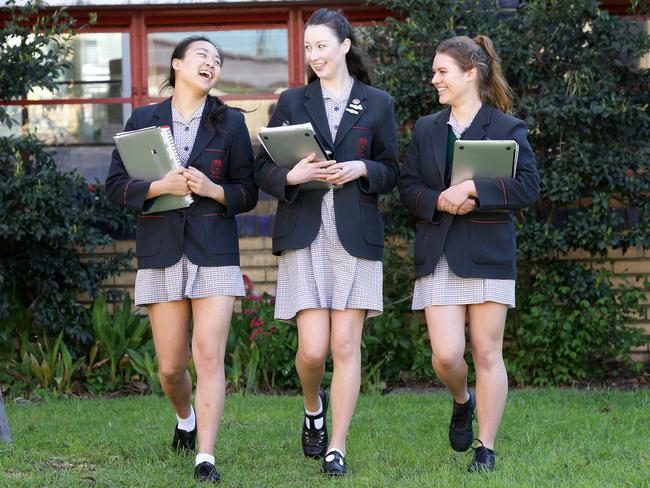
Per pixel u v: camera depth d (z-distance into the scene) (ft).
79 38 27.53
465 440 16.72
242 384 25.04
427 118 16.49
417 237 16.21
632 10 25.26
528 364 25.38
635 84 25.58
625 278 25.38
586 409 21.03
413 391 25.04
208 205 15.90
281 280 16.37
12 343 25.84
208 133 16.11
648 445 17.21
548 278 25.30
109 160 27.66
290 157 15.61
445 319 15.72
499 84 16.17
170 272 15.72
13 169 24.73
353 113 16.10
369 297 15.93
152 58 27.63
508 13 25.53
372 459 16.57
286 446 17.88
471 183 15.28
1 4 26.35
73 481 15.06
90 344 25.86
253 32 27.53
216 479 15.15
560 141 24.82
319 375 16.19
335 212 15.85
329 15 16.22
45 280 25.25
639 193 25.17
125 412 21.54
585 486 14.06
